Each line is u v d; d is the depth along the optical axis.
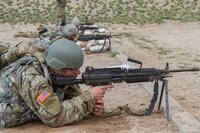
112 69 4.96
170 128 5.12
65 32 8.38
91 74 4.88
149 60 11.48
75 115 4.90
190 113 6.04
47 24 20.52
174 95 7.50
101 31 13.74
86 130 4.92
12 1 23.56
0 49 5.23
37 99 4.68
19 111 4.91
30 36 16.44
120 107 5.66
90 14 22.30
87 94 4.94
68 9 22.83
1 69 5.12
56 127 4.93
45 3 23.53
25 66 4.76
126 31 19.02
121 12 22.59
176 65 10.73
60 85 4.91
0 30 19.06
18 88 4.79
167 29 19.11
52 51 4.75
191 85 8.29
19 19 21.27
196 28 19.03
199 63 11.02
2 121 4.96
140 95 6.91
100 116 5.41
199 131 4.99
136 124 5.20
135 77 5.00
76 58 4.76
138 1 24.11
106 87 4.95
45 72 4.77
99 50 12.20
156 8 23.23
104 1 24.11
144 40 15.76
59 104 4.80
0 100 5.01
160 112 5.70
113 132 4.93
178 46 14.08
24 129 4.95
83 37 12.05
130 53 12.67
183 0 24.39
